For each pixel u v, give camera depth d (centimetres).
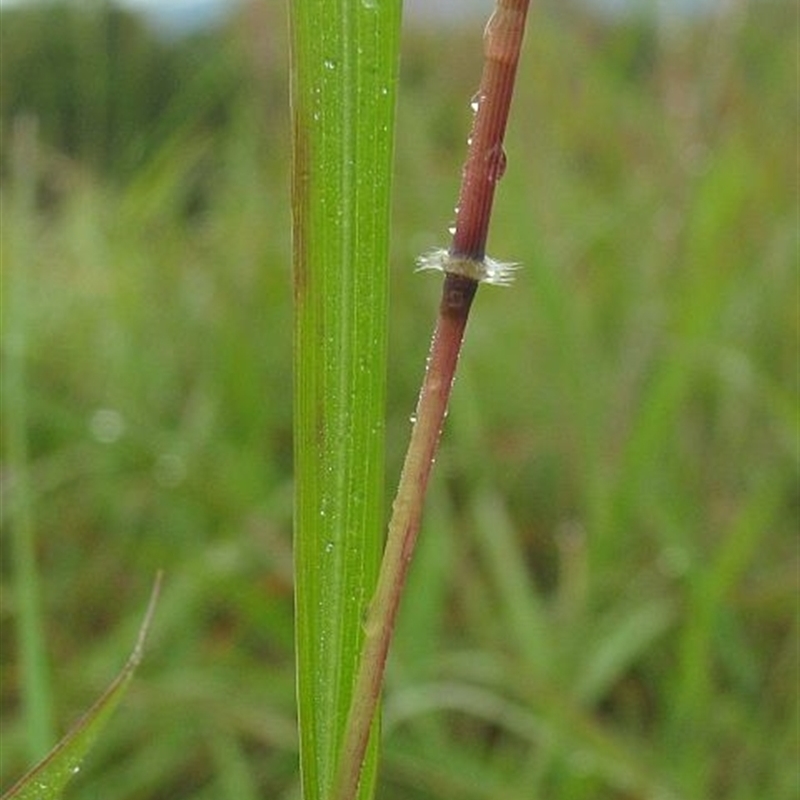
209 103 96
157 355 77
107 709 16
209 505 57
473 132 13
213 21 90
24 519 35
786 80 75
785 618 52
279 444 69
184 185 102
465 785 41
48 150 89
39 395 58
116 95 91
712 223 56
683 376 48
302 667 15
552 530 59
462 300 14
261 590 51
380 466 15
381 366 14
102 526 59
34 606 34
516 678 44
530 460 62
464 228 14
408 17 91
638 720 49
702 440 61
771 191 71
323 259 14
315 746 15
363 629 15
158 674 49
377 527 15
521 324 69
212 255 85
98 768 47
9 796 16
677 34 68
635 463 48
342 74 14
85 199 87
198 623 53
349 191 14
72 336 75
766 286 67
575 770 41
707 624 43
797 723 44
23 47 89
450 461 62
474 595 51
